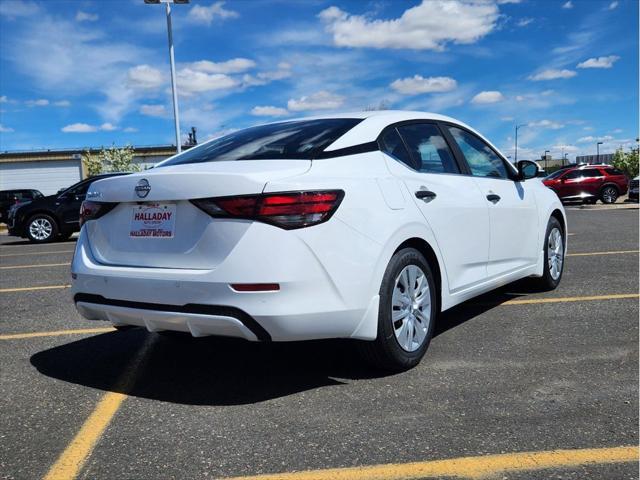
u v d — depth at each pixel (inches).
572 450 99.9
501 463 96.6
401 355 136.5
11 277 320.2
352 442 105.6
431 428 109.7
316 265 118.5
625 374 132.9
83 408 126.6
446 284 154.6
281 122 163.0
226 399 128.4
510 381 131.3
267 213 116.2
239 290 115.8
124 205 135.1
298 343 166.9
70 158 1656.0
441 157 165.3
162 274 123.7
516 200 193.8
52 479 97.3
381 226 130.5
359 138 140.6
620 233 429.7
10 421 120.8
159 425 116.4
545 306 199.3
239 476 95.9
